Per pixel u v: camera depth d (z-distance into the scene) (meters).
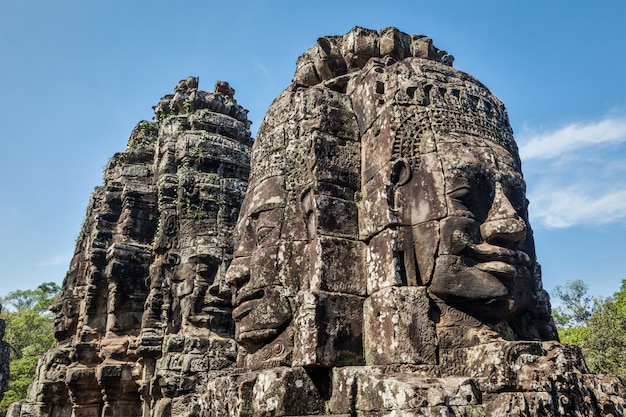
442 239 4.95
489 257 4.88
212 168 12.50
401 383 4.14
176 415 9.65
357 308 5.22
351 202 5.70
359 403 4.54
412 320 4.71
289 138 6.26
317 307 5.00
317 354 4.86
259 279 5.68
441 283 4.83
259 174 6.45
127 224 12.73
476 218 5.05
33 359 26.41
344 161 5.86
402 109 5.55
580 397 4.23
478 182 5.16
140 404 11.43
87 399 11.70
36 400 12.57
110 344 11.73
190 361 10.10
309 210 5.63
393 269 4.93
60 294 14.67
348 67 6.81
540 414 4.04
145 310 11.23
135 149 14.55
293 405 4.79
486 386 4.41
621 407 4.28
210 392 5.97
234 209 12.04
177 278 11.29
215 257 11.18
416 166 5.30
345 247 5.42
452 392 4.07
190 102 13.49
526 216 5.45
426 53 6.60
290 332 5.38
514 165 5.56
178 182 12.23
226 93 14.47
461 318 4.86
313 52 7.09
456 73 6.00
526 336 5.17
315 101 6.29
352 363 5.00
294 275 5.59
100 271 12.69
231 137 13.31
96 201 14.42
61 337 13.56
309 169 5.80
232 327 10.89
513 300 4.85
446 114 5.53
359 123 6.14
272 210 5.98
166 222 11.84
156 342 10.86
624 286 25.45
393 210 5.19
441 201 5.05
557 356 4.40
